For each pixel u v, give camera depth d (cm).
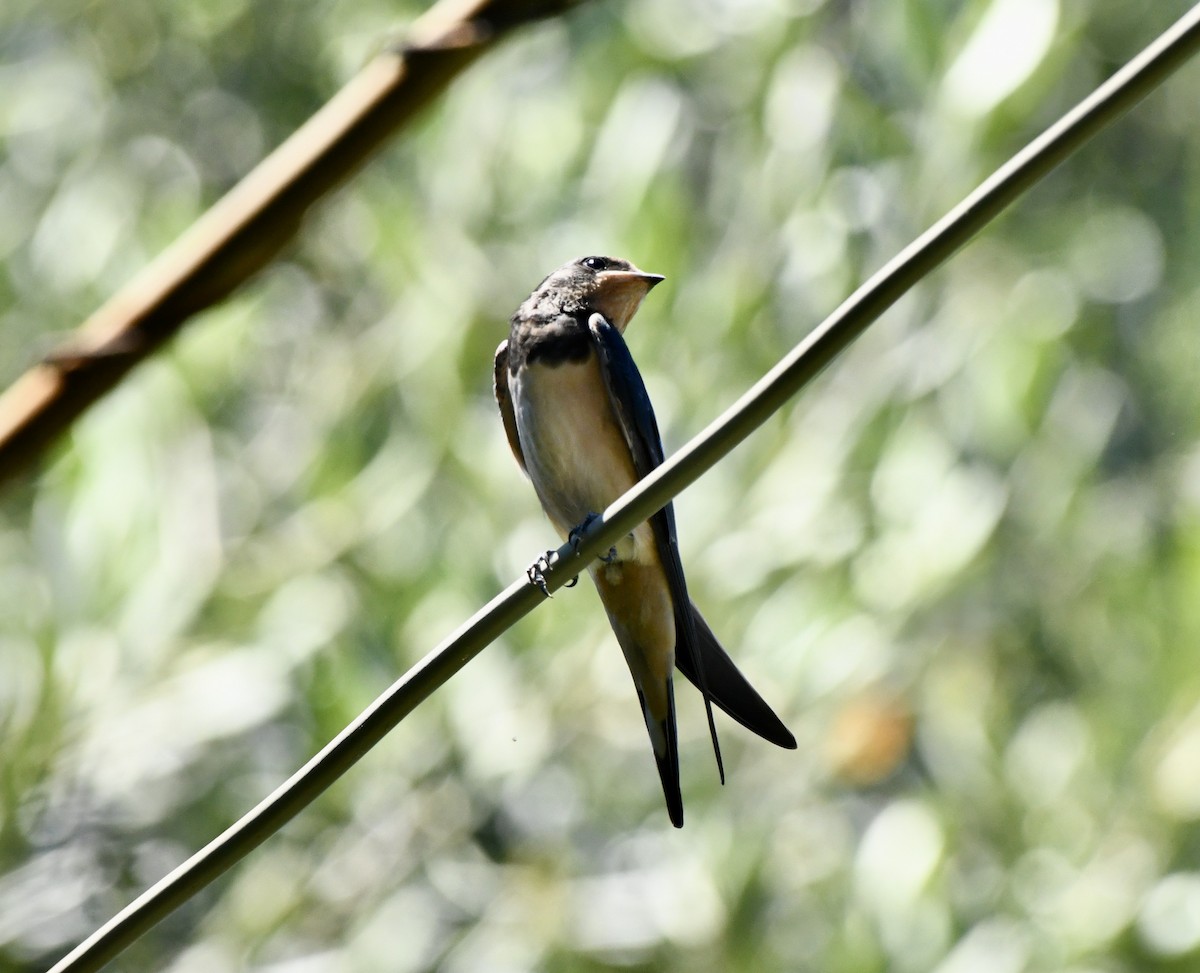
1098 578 1079
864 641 989
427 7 1125
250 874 1151
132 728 1058
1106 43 1138
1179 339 1136
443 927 1114
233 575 1088
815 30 1022
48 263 1115
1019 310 1045
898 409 1030
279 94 1212
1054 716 1070
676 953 1065
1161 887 966
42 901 1185
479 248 1059
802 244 1004
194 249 568
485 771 1046
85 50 1208
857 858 1001
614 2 1056
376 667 1041
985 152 968
